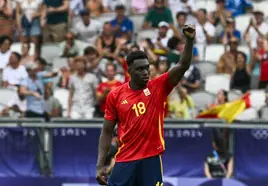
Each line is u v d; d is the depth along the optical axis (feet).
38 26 134.41
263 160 96.43
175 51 116.88
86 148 98.22
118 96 57.36
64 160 98.32
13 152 98.58
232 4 135.95
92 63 115.75
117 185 56.65
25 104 109.19
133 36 129.80
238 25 131.75
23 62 125.29
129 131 56.49
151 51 115.75
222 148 96.58
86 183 94.94
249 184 93.56
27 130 98.32
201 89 116.47
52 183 95.20
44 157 98.32
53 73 115.14
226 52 120.57
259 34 127.75
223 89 111.04
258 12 130.00
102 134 58.39
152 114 56.39
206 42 129.39
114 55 119.34
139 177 56.49
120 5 129.49
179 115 104.63
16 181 95.35
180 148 97.09
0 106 111.45
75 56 124.67
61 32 133.59
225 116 98.94
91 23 133.59
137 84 56.90
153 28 130.82
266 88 111.04
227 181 93.61
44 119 99.19
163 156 97.35
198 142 96.84
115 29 128.36
